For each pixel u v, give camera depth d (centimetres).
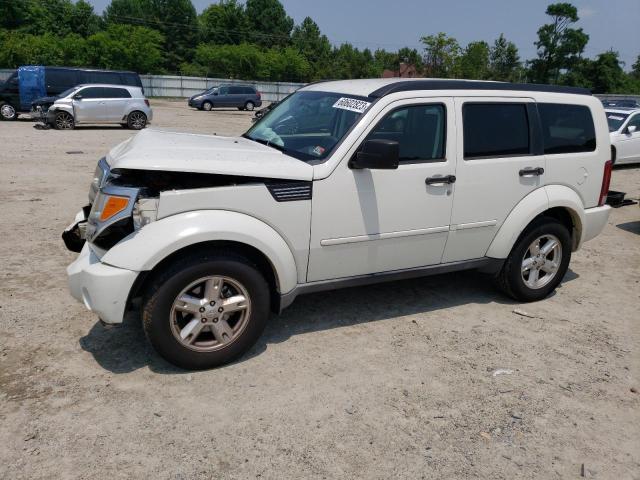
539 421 327
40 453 277
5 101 2156
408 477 276
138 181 348
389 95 402
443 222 431
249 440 296
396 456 290
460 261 457
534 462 292
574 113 495
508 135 455
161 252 327
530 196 470
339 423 315
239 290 359
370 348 404
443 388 356
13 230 648
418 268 439
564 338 437
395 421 319
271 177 357
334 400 337
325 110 430
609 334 448
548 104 477
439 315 468
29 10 6606
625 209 962
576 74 6662
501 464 289
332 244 388
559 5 6506
